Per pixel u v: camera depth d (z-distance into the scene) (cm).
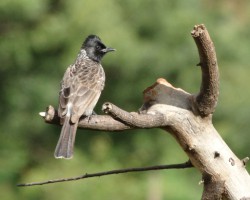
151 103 750
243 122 1777
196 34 698
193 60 1786
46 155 1922
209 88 723
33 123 1894
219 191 734
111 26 1730
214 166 737
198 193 1778
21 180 1891
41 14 1823
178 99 745
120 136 1883
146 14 1772
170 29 1777
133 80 1794
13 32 1848
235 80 1808
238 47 1831
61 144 755
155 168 766
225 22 1862
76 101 834
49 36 1792
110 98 1823
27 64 1875
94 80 870
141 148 1873
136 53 1727
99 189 1681
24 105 1898
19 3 1770
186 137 739
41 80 1878
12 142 1920
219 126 1777
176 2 1816
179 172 1814
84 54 930
